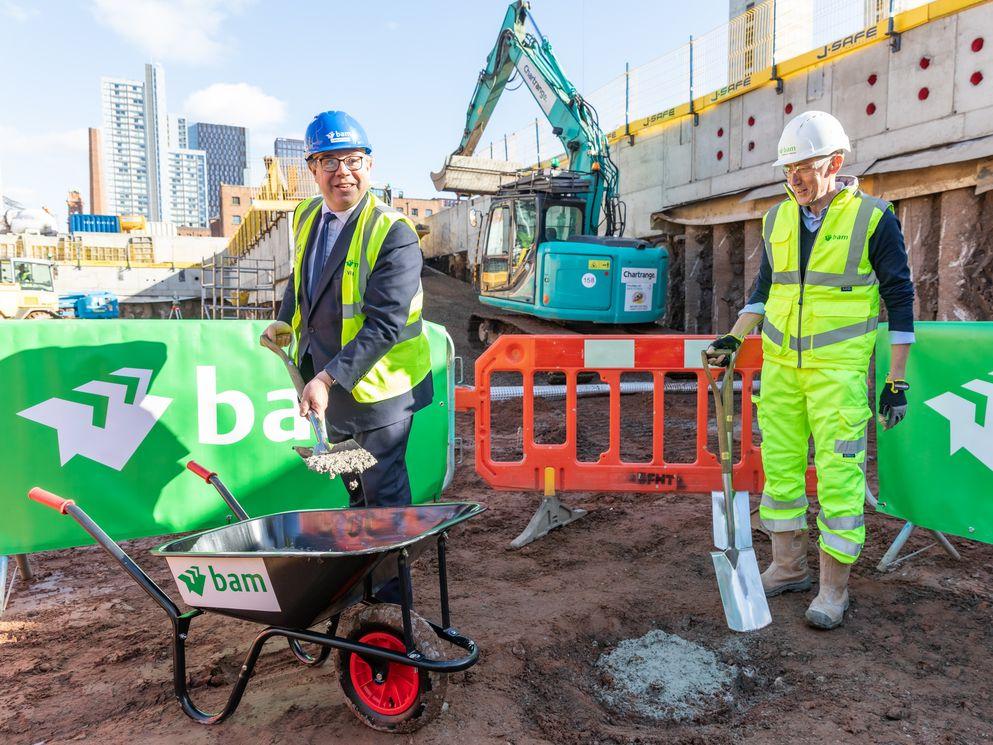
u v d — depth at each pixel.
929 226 9.42
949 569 3.70
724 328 12.99
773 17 12.29
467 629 3.08
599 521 4.67
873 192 10.08
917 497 3.57
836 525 3.04
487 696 2.55
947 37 9.38
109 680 2.78
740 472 4.07
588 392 9.16
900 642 2.98
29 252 42.69
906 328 2.94
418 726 2.29
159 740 2.35
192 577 2.23
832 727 2.37
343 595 2.17
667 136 14.83
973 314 8.69
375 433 2.68
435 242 26.78
